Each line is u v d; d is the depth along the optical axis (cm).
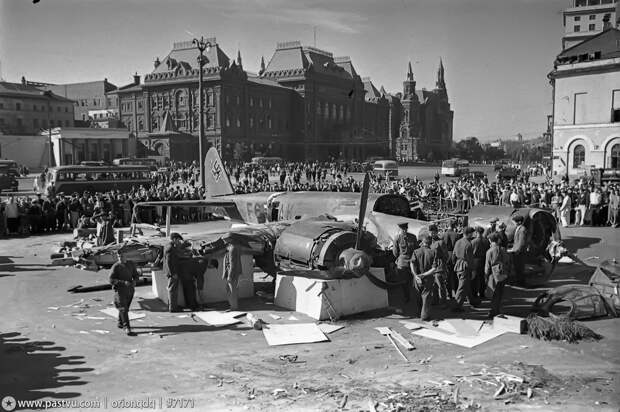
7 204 2750
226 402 806
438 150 18962
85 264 1728
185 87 10425
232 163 9675
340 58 14588
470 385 859
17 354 1020
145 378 901
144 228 2819
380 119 15975
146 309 1361
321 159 12588
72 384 873
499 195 3416
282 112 12050
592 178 3612
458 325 1191
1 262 2022
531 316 1165
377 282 1319
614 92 3650
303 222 1538
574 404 785
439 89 19575
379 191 4166
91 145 9188
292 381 886
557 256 1686
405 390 844
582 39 3900
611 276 1309
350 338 1117
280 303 1378
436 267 1240
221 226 3136
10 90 9662
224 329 1184
